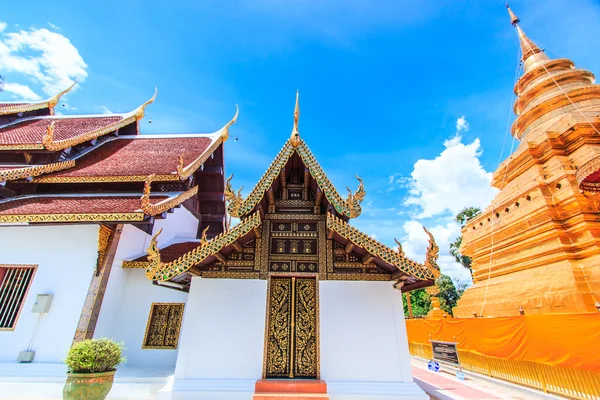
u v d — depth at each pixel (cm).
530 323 880
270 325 723
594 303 981
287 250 779
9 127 1555
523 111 1836
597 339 689
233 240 681
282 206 828
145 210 990
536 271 1245
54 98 1742
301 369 688
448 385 1020
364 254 741
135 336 1047
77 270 983
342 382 662
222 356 684
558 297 1072
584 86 1585
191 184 1391
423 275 632
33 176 1170
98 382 603
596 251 1062
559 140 1404
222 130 1714
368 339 702
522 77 1950
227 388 646
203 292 737
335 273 757
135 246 1155
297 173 866
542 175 1369
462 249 1861
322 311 723
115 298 1045
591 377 703
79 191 1235
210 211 1762
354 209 709
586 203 1163
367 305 731
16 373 826
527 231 1343
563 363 766
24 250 1008
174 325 1076
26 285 970
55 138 1352
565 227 1209
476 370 1148
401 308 730
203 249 677
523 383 905
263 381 646
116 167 1298
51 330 908
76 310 931
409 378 670
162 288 1120
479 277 1655
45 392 796
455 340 1295
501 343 1000
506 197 1509
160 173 1209
